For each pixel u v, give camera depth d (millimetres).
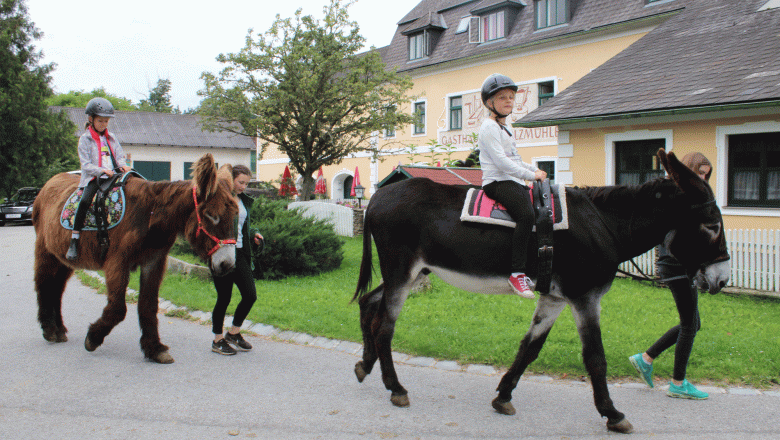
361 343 5848
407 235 4238
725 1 14773
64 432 3607
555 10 22500
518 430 3783
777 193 10422
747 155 10773
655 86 12117
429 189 4309
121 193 5164
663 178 3941
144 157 40125
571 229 3789
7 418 3816
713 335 6105
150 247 5074
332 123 18094
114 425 3732
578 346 5617
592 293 3844
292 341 5988
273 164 37688
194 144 41312
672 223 3889
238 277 5418
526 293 3605
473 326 6477
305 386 4590
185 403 4148
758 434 3730
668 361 5152
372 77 18859
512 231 3893
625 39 20281
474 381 4777
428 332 6137
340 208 16859
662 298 8289
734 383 4746
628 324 6660
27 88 25328
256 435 3627
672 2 19297
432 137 27219
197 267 9023
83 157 5324
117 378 4672
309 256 10055
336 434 3672
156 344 5148
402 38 29953
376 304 4688
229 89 17234
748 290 8812
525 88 23484
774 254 8641
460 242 3979
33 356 5238
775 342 5789
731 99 9922
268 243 9531
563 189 3910
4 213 22641
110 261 5066
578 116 12281
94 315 7004
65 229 5324
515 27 24266
